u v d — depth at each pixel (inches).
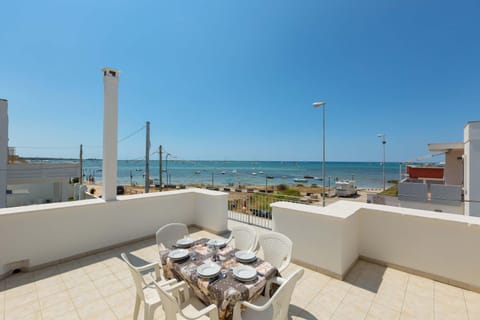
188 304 61.1
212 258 70.6
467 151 245.6
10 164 438.3
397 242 104.1
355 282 93.8
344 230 96.9
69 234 118.5
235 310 50.1
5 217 98.7
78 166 557.9
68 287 91.1
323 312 74.0
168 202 166.6
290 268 107.2
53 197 555.2
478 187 230.1
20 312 74.0
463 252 88.0
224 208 169.2
